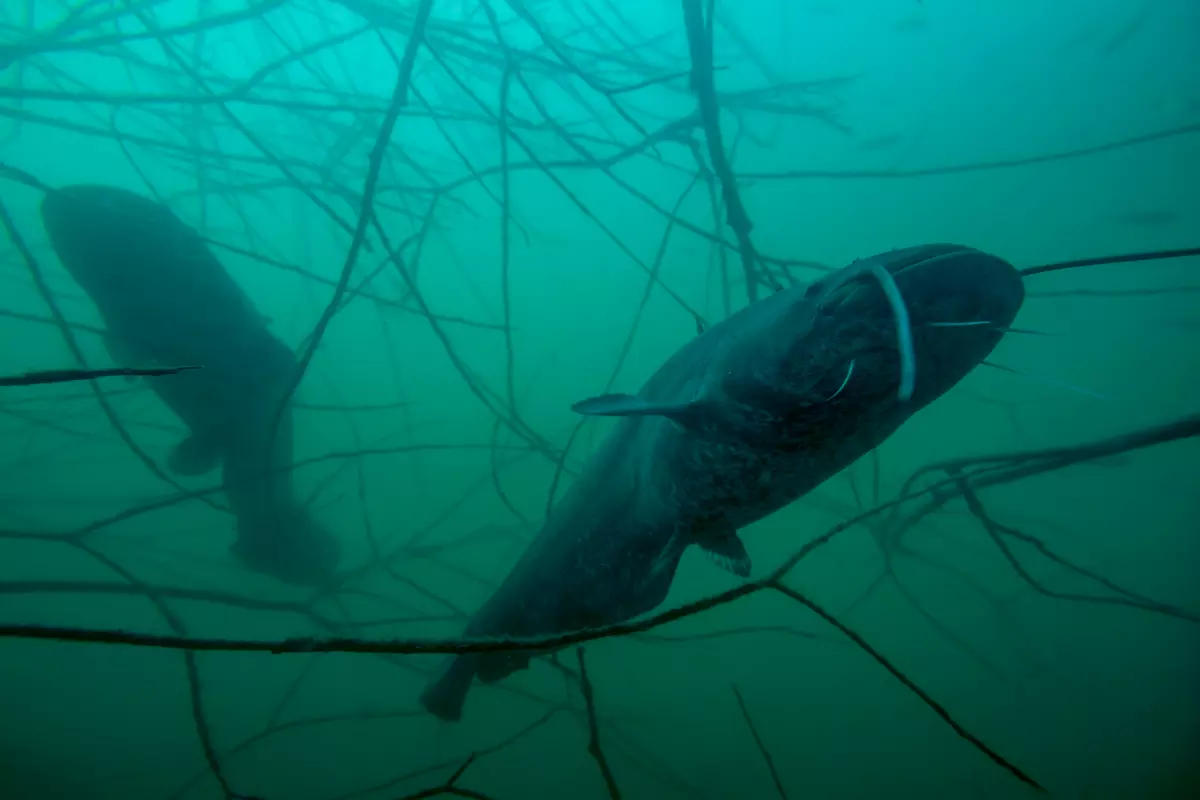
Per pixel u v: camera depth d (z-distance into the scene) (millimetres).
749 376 1938
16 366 5270
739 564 2549
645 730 4699
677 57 4617
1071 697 4672
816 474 2162
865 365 1700
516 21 5141
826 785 4188
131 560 5242
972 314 1619
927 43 8188
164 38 3008
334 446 6312
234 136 6336
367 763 4609
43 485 5672
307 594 5168
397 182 4641
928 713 4789
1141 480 6492
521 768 4512
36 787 4062
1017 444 6047
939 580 5703
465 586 5203
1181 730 4148
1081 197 8328
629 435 2779
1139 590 5156
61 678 5328
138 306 3381
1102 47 8008
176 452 3969
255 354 3826
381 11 3689
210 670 5375
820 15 8062
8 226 2082
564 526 2986
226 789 2311
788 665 5352
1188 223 7570
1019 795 3975
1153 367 7055
